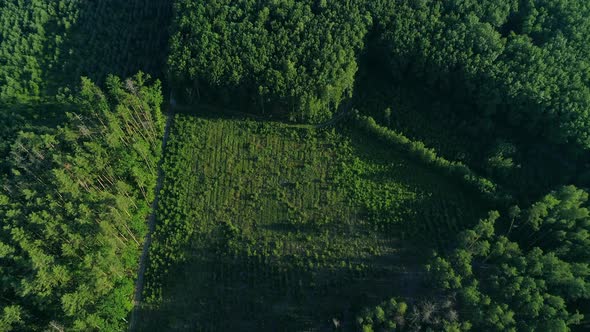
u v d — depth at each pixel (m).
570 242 77.12
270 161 98.88
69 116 94.62
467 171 91.44
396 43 101.88
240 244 88.00
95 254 76.56
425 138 100.19
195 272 85.19
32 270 76.69
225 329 78.56
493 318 68.94
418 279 81.94
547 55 96.06
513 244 77.00
